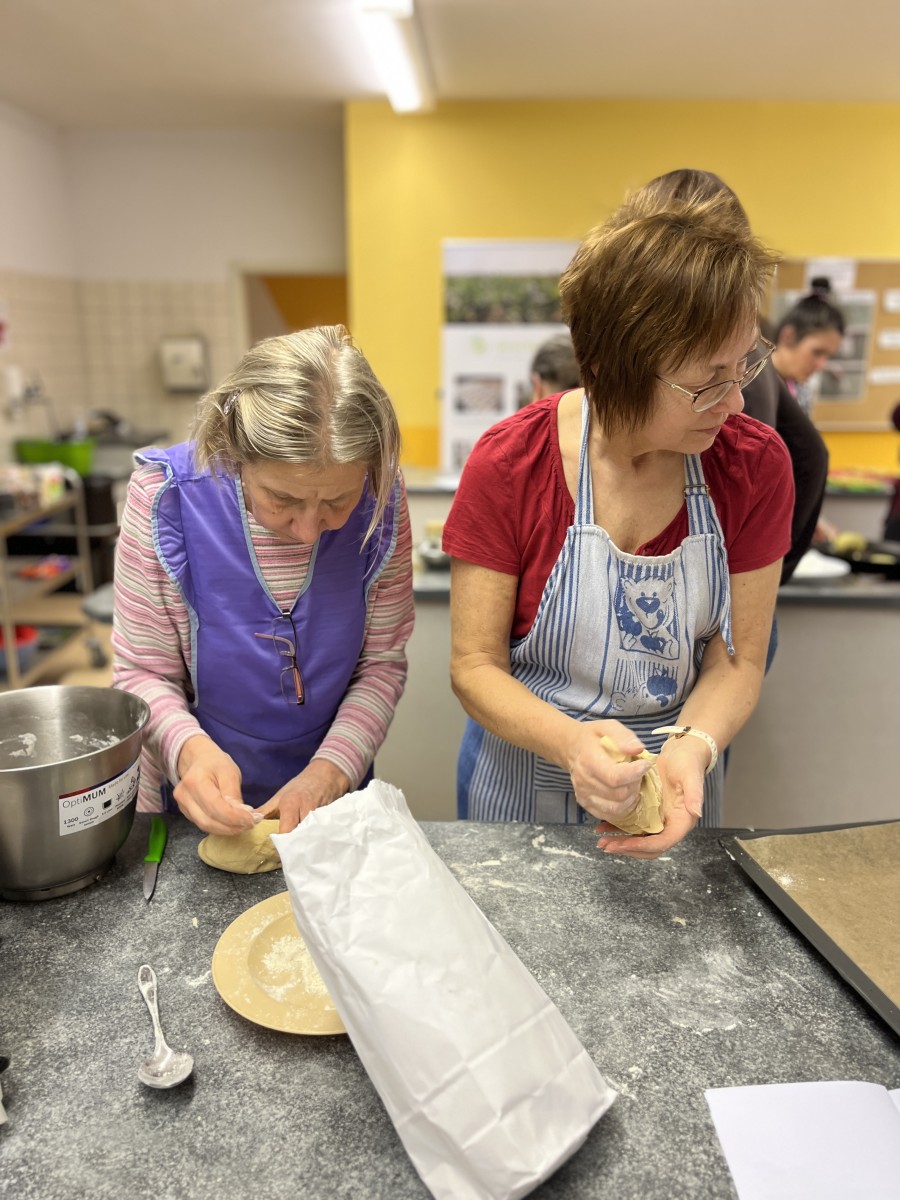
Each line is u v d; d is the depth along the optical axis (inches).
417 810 90.4
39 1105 24.8
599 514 40.2
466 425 173.0
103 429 200.5
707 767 35.5
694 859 37.3
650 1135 24.0
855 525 153.6
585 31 126.7
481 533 40.6
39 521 173.8
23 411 184.4
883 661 82.1
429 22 123.6
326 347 33.1
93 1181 22.6
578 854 37.6
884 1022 28.0
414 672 86.6
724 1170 23.1
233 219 203.5
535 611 42.2
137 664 42.5
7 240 177.0
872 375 175.2
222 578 40.9
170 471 40.0
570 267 34.9
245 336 213.0
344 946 24.3
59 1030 27.6
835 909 33.1
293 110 177.0
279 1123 24.4
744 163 163.6
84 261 206.4
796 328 92.4
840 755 84.7
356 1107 24.9
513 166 163.8
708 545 40.1
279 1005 28.1
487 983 24.0
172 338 207.9
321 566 41.9
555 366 84.0
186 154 199.9
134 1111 24.7
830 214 166.7
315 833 26.0
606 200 164.6
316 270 205.6
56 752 40.8
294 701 43.6
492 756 47.4
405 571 45.5
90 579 178.2
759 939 32.2
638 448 37.0
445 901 25.7
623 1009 28.6
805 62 139.6
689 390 32.1
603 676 41.9
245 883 35.5
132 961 30.8
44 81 157.5
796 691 82.9
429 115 162.4
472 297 167.9
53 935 32.2
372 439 32.5
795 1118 24.4
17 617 168.4
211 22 127.3
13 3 120.6
